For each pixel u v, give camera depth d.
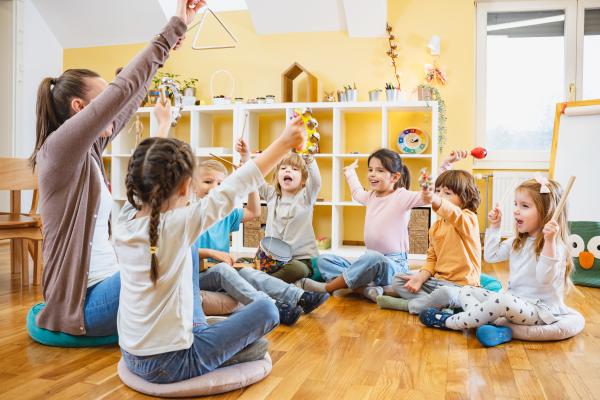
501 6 4.18
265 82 4.37
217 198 1.17
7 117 4.45
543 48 4.19
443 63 4.04
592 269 2.88
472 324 1.78
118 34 4.64
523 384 1.35
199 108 4.12
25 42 4.48
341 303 2.34
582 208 3.20
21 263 2.82
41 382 1.34
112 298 1.57
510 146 4.26
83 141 1.49
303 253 2.60
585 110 3.28
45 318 1.65
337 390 1.29
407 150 3.96
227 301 1.98
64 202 1.60
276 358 1.53
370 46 4.17
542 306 1.80
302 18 4.20
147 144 1.22
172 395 1.24
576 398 1.26
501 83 4.26
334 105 3.87
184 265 1.23
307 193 2.62
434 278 2.25
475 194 2.31
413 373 1.42
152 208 1.17
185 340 1.23
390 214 2.59
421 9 4.07
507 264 3.53
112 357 1.54
